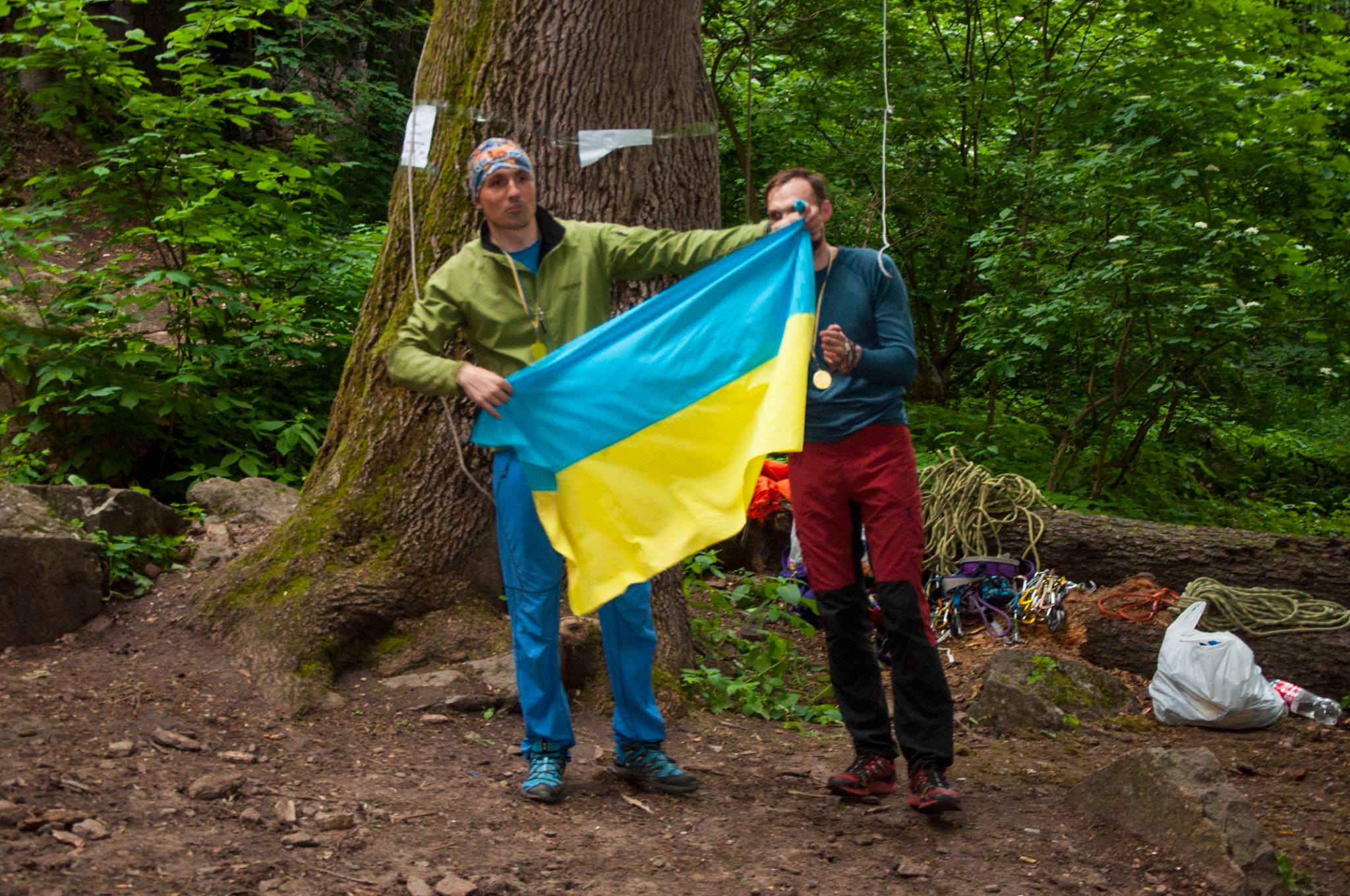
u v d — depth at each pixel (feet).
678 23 14.85
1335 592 19.38
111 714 11.98
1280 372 34.12
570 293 11.22
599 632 14.90
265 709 12.81
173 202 23.12
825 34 34.12
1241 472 39.47
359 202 45.96
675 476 11.07
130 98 22.29
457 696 13.55
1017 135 35.19
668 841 10.61
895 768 13.14
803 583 19.52
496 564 15.11
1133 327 27.58
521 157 10.95
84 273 23.07
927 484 21.79
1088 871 10.65
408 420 15.12
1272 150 27.55
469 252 11.30
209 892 8.58
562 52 14.75
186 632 14.24
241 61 47.50
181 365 22.70
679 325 11.15
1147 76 29.14
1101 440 30.66
